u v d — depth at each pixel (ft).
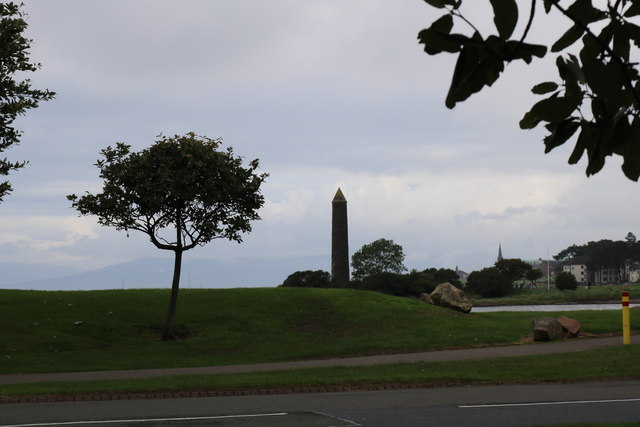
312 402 43.98
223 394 48.91
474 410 39.75
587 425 32.42
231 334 94.79
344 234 276.62
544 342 83.20
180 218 94.63
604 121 5.87
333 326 98.84
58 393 47.60
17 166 68.49
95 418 37.63
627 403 41.91
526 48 5.43
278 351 83.97
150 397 47.57
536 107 5.87
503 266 515.50
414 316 103.04
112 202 88.89
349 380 53.42
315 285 305.12
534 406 41.09
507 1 5.31
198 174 91.76
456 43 5.43
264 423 35.78
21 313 99.96
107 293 118.21
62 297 111.75
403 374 56.95
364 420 36.52
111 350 84.43
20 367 70.59
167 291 121.19
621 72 5.58
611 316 100.01
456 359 68.08
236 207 95.50
